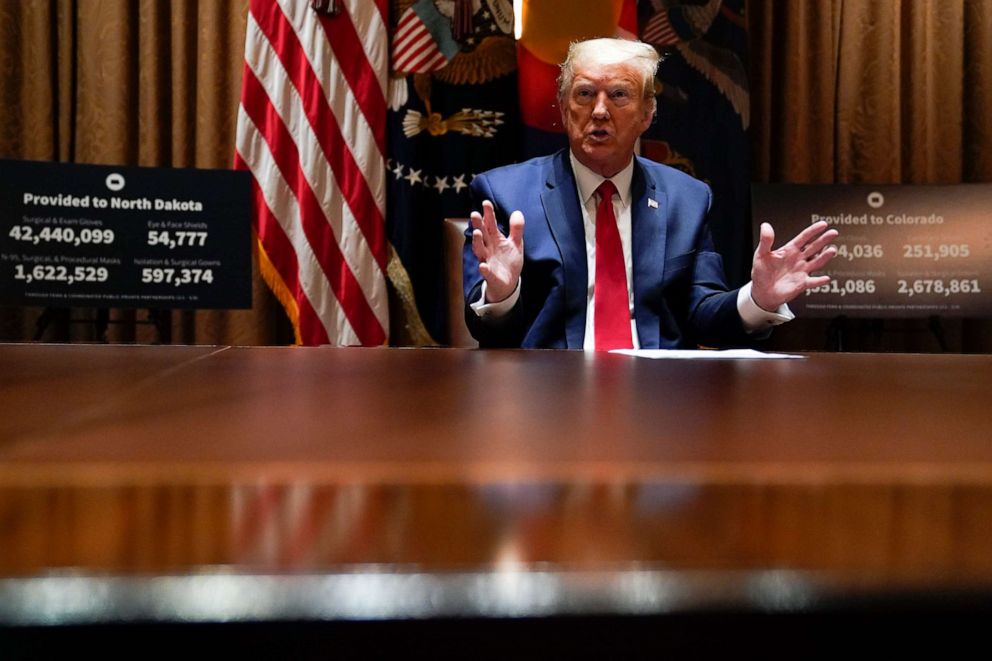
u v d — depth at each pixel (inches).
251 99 118.2
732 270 123.6
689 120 124.3
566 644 5.4
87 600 5.1
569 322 67.8
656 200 72.2
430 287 125.3
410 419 15.8
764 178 138.5
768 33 137.7
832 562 5.7
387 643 5.2
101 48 126.8
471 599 5.1
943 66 144.3
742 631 5.5
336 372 27.6
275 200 117.7
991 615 5.6
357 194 118.2
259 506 7.6
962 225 116.4
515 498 7.9
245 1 128.6
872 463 10.4
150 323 116.4
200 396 19.7
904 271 116.5
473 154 125.2
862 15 142.6
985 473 9.5
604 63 71.1
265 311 130.5
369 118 119.2
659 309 68.8
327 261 117.7
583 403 19.1
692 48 124.9
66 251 102.0
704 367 32.7
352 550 6.0
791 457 11.0
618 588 5.3
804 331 144.0
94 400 18.6
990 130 143.8
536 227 70.4
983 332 144.6
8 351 37.0
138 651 5.1
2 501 7.8
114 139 126.9
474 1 125.9
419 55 122.9
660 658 5.4
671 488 8.5
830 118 140.9
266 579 5.4
